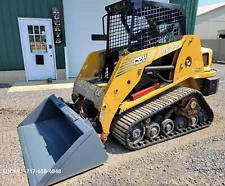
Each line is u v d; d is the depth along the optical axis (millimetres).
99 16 7344
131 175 2229
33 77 7031
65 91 5688
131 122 2623
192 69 3281
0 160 2490
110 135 3121
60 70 7250
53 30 6871
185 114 3143
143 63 2734
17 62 6812
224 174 2227
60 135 2855
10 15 6422
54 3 6707
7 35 6539
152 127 2891
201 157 2549
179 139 3072
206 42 14297
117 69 2582
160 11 2848
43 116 3256
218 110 4266
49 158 2396
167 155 2621
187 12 8523
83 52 7539
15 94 5391
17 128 3178
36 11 6613
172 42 2955
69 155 2145
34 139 2777
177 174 2234
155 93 2906
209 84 3592
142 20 2746
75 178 2180
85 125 2367
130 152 2723
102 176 2213
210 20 19266
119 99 2668
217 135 3178
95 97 2754
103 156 2381
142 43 2811
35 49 6844
